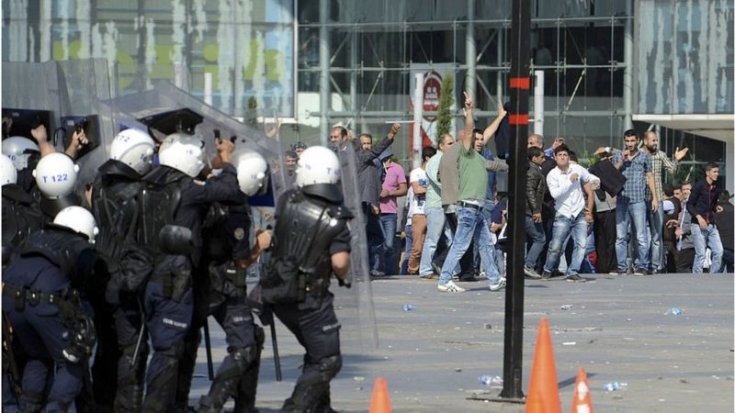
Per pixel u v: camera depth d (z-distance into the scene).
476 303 33.44
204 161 16.81
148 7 74.12
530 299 34.72
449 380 21.47
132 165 16.42
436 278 40.22
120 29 74.19
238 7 74.50
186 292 16.05
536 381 16.41
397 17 73.69
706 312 32.16
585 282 40.09
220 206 16.27
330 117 74.19
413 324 29.00
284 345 25.70
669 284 39.75
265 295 16.03
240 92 74.06
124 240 16.25
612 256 44.19
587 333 27.86
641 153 43.50
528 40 18.84
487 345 25.88
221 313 16.53
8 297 15.84
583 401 14.79
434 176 38.94
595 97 71.00
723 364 23.52
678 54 68.62
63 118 22.05
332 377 16.22
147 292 16.11
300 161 16.09
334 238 15.88
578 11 71.00
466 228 35.84
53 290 15.78
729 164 71.12
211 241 16.36
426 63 73.38
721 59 68.00
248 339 16.48
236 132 17.88
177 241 15.85
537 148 40.31
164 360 16.09
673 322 30.00
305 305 15.93
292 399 16.09
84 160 20.23
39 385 16.48
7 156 19.34
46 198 17.28
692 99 68.56
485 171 36.03
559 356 24.48
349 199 18.89
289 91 74.69
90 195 17.69
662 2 68.81
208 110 18.06
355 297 19.28
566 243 41.31
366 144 40.69
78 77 22.80
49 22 73.75
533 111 66.81
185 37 74.19
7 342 16.27
